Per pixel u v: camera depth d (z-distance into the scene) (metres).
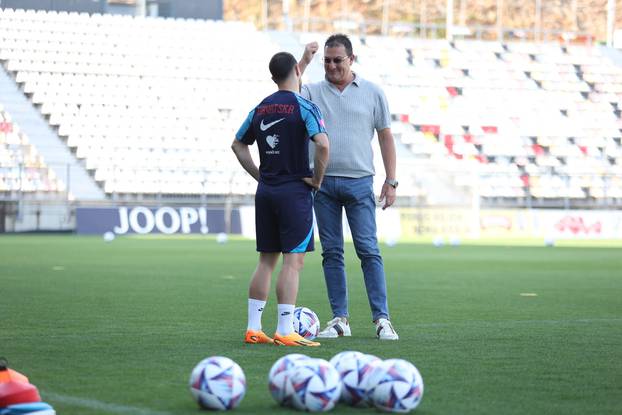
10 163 82.12
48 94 88.62
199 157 87.75
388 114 18.75
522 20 152.38
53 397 11.73
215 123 91.38
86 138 86.06
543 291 30.05
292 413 10.83
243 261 44.50
